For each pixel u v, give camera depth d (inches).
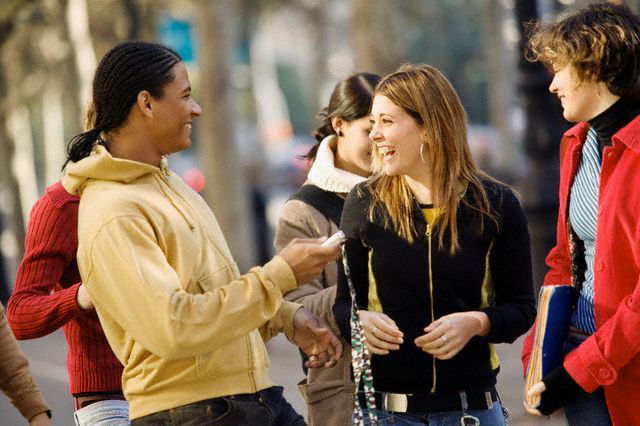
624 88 342.3
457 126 355.6
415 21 2696.9
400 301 355.3
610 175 343.0
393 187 357.1
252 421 323.3
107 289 314.0
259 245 1574.8
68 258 393.4
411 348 354.3
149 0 1633.9
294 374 996.6
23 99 2370.8
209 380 320.5
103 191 321.1
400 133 353.7
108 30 1593.3
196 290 324.8
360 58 1557.6
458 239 351.9
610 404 343.6
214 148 1576.0
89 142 335.3
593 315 350.6
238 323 311.4
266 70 4877.0
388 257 354.6
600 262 342.6
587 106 347.3
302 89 5595.5
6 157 2007.9
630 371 342.0
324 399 399.5
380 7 1550.2
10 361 377.4
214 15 1558.8
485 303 358.9
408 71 358.6
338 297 367.9
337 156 432.1
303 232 419.5
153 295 306.7
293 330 360.5
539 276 798.5
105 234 313.7
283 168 3617.1
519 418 729.0
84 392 394.9
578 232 358.6
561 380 341.4
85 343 393.7
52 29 2043.6
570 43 341.7
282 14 3695.9
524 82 789.9
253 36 3368.6
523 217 359.6
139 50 333.4
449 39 3914.9
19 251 2022.6
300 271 315.9
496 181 360.8
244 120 3941.9
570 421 355.6
